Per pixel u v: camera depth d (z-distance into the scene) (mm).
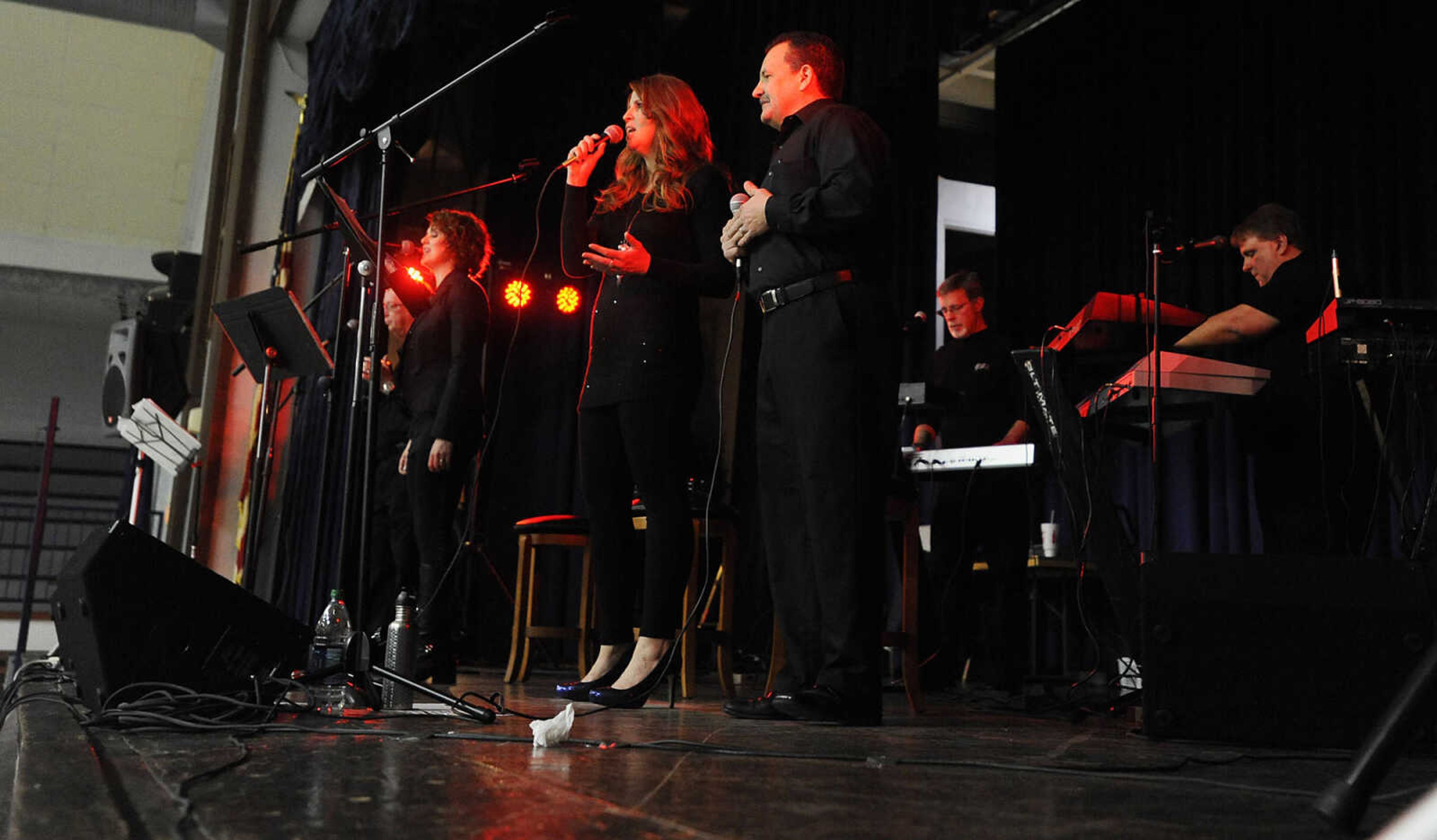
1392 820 1008
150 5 8086
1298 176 4496
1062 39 5703
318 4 6891
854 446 2062
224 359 7145
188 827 865
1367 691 1743
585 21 5996
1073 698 2736
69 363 12930
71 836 841
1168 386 2334
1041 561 3969
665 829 888
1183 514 4660
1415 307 2062
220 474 7012
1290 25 4609
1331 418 2365
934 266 5539
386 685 2043
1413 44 4156
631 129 2471
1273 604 1798
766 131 4812
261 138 7586
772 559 2240
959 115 6871
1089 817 1001
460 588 5539
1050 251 5641
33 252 11438
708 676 4715
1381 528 3506
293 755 1323
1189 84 5059
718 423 4629
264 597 6789
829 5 4582
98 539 1755
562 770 1239
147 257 11883
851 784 1182
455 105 6305
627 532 2463
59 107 10117
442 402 3043
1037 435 3900
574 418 6027
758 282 2178
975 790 1163
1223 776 1354
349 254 2596
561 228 2545
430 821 904
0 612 10242
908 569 2639
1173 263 4656
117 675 1745
